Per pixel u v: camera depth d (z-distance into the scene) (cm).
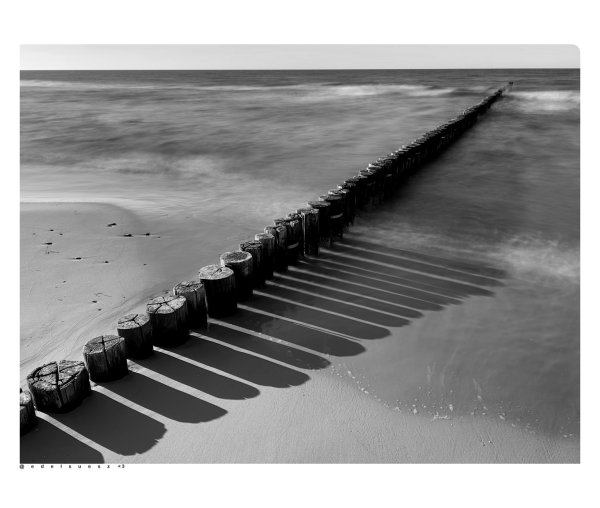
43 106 2452
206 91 3594
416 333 446
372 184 796
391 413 353
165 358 406
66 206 818
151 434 331
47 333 448
